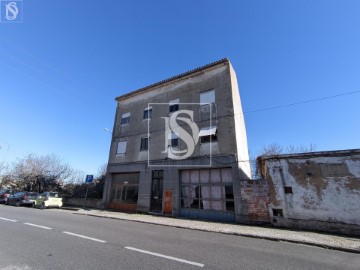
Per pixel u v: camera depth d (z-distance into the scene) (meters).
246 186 13.23
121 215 15.20
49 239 6.88
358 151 10.44
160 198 17.12
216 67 17.80
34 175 30.77
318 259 5.98
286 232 9.82
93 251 5.75
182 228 10.80
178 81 19.77
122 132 22.05
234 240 8.16
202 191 15.41
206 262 5.24
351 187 10.22
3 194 25.39
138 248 6.20
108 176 21.02
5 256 5.10
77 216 13.93
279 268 5.09
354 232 9.65
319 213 10.64
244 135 19.59
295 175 11.72
